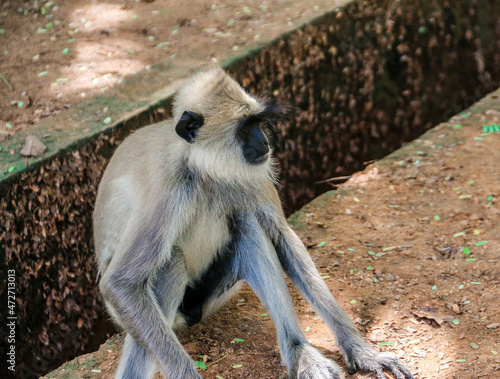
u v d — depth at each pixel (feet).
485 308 21.80
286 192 38.14
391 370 19.10
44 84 34.60
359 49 39.78
